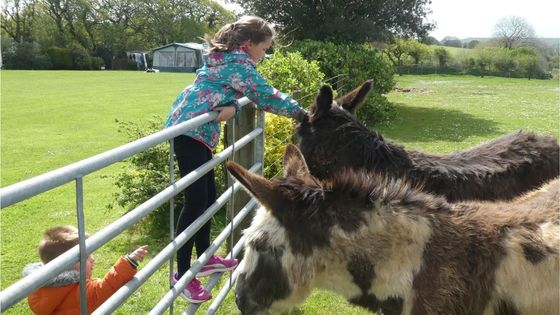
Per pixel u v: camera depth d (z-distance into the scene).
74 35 67.38
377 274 2.25
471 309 2.18
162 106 19.50
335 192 2.34
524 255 2.22
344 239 2.26
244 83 3.65
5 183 8.90
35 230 6.65
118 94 24.38
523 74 49.72
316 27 18.27
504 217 2.36
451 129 14.62
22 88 27.20
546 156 4.35
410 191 2.43
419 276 2.21
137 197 6.69
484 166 4.05
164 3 72.12
